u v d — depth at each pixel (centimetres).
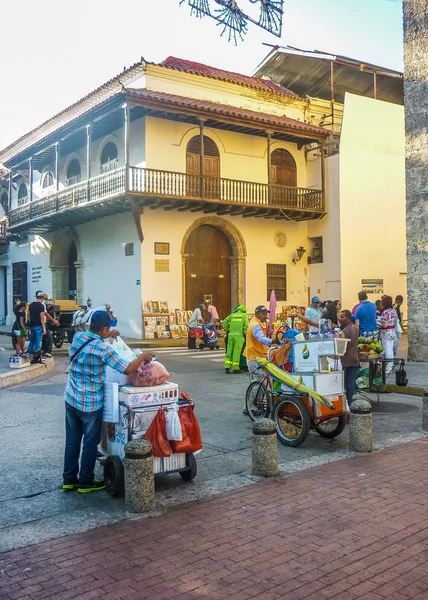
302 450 720
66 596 369
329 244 2559
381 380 1016
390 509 512
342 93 3120
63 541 453
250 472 627
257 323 884
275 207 2380
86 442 562
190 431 575
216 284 2480
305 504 527
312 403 733
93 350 555
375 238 2592
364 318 1130
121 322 2341
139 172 2198
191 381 1272
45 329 1546
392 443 748
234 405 1006
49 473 629
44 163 2872
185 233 2344
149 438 550
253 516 500
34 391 1148
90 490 566
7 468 647
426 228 1429
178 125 2273
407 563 411
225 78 2470
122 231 2338
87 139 2284
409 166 1463
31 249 3095
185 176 2256
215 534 463
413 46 1456
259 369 822
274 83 2875
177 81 2347
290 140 2577
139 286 2238
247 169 2473
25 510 520
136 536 461
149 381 557
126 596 369
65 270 2878
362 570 401
